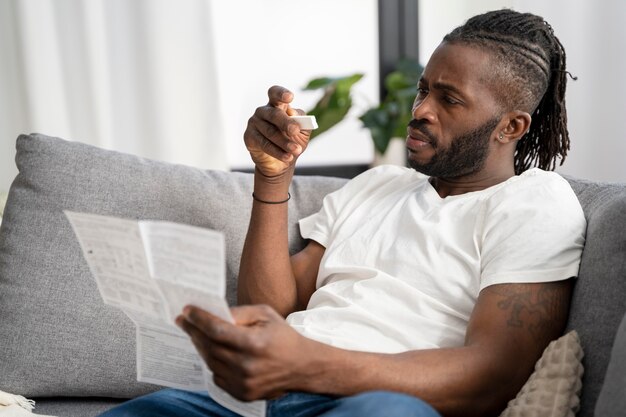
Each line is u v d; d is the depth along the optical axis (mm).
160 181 1576
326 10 3053
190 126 2768
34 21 2615
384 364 1070
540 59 1365
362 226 1412
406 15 3068
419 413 920
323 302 1343
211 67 2762
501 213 1267
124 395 1476
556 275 1201
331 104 2824
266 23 2996
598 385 1128
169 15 2717
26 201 1514
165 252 955
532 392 1105
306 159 3160
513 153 1415
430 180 1449
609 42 2459
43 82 2641
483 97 1321
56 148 1555
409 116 2793
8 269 1470
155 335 1104
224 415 1195
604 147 2492
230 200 1615
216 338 964
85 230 1036
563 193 1297
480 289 1218
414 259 1291
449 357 1102
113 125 2752
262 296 1428
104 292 1097
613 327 1148
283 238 1432
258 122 1342
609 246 1202
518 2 2549
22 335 1427
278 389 1011
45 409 1428
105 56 2707
